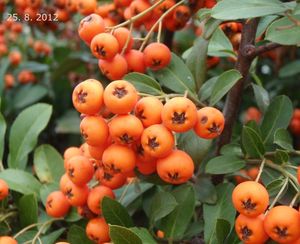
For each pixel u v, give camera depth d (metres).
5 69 0.36
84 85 0.20
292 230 0.19
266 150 0.23
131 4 0.23
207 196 0.22
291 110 0.23
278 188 0.21
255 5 0.20
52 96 0.37
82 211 0.23
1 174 0.25
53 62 0.41
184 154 0.20
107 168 0.20
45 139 0.36
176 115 0.19
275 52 0.35
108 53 0.21
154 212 0.22
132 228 0.21
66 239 0.24
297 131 0.32
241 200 0.19
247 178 0.25
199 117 0.20
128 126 0.19
